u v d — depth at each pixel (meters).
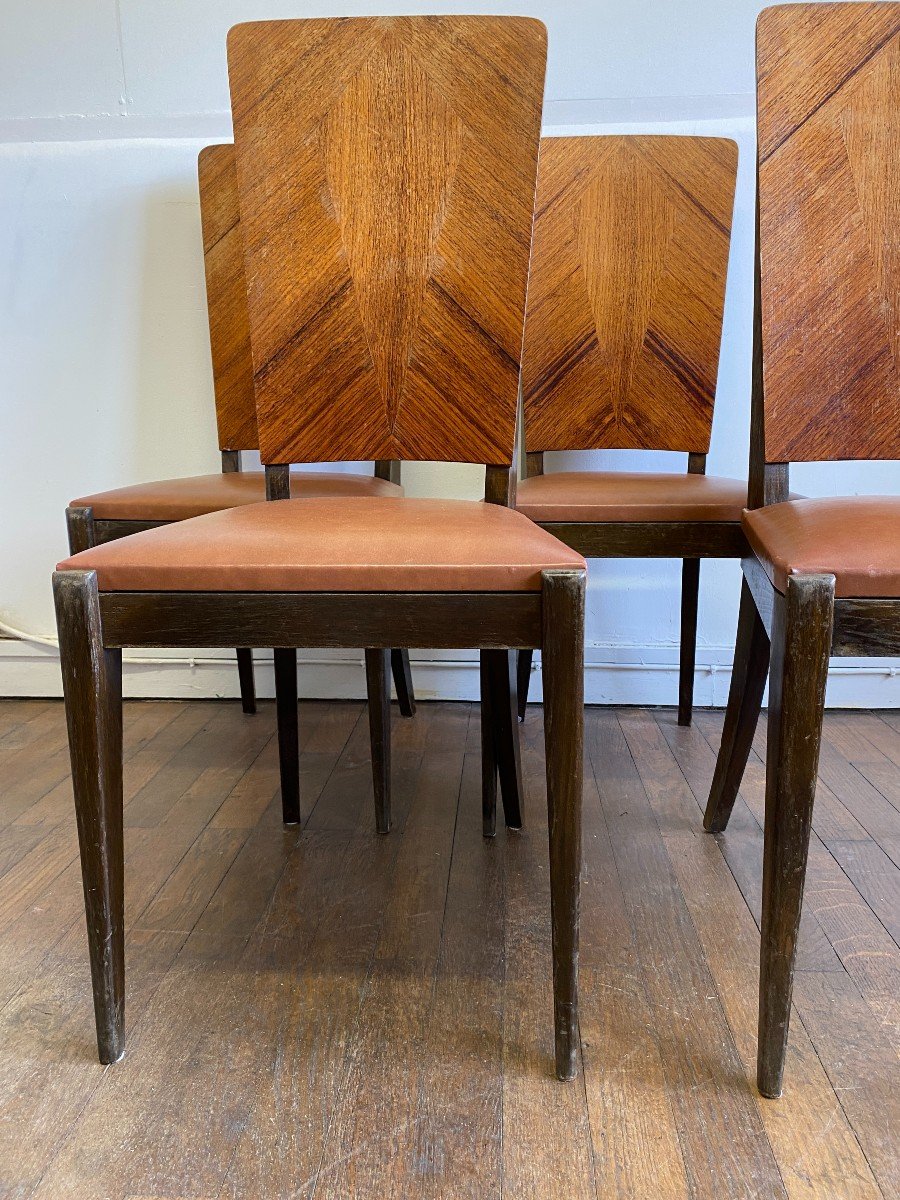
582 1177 0.70
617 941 1.02
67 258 1.84
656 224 1.52
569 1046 0.80
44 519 1.94
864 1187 0.69
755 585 0.97
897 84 0.97
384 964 0.99
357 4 1.71
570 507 1.27
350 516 0.89
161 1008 0.91
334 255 1.02
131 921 1.08
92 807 0.78
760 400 1.06
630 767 1.57
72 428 1.91
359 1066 0.82
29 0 1.74
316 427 1.05
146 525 1.34
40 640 1.95
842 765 1.56
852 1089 0.79
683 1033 0.87
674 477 1.51
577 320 1.55
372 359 1.03
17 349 1.88
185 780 1.52
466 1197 0.68
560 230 1.54
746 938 1.03
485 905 1.11
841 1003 0.91
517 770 1.30
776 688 0.77
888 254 0.99
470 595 0.75
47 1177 0.70
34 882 1.17
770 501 1.04
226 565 0.76
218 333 1.65
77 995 0.94
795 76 0.98
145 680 1.99
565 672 0.75
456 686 1.93
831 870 1.19
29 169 1.81
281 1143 0.73
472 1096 0.78
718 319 1.54
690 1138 0.74
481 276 1.00
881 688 1.84
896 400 1.00
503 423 1.02
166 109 1.77
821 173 0.98
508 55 0.97
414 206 1.00
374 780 1.30
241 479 1.53
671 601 1.88
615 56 1.69
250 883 1.17
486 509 0.95
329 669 1.94
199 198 1.80
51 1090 0.80
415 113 0.99
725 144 1.50
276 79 1.00
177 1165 0.71
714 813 1.29
